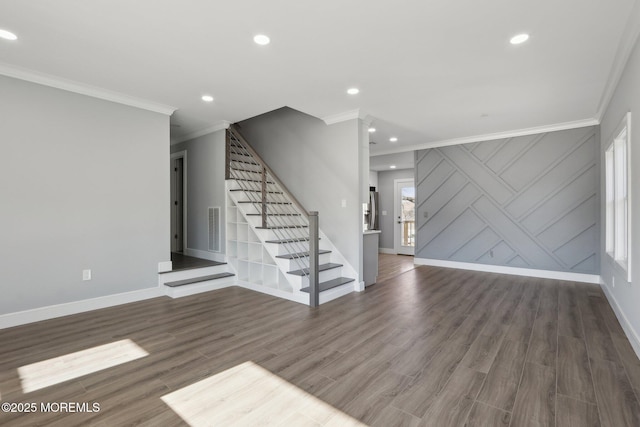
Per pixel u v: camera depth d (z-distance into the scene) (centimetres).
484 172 579
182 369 227
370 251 482
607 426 167
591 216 485
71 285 344
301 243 466
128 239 388
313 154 495
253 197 524
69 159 342
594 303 386
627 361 238
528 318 334
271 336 287
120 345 267
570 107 421
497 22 233
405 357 246
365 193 464
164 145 422
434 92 369
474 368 229
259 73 320
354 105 415
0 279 301
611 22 232
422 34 249
